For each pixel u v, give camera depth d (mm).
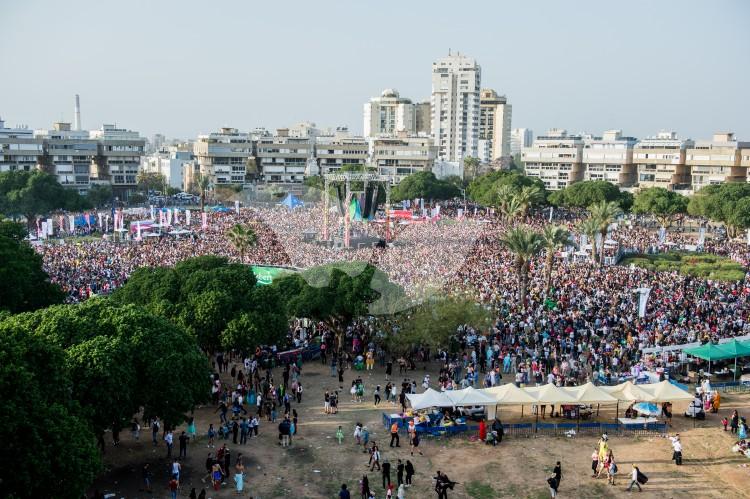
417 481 39031
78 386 35625
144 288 56844
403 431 46000
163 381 39031
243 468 40125
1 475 27844
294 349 60469
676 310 72500
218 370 57219
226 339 50875
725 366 59000
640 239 140375
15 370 29734
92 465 31078
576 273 93188
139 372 39062
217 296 52125
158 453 41906
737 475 40031
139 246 108375
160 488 37156
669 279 90250
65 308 42188
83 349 37312
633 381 53719
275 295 53500
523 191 150625
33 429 28797
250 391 50562
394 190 183000
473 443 44438
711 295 80688
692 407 48812
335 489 37938
